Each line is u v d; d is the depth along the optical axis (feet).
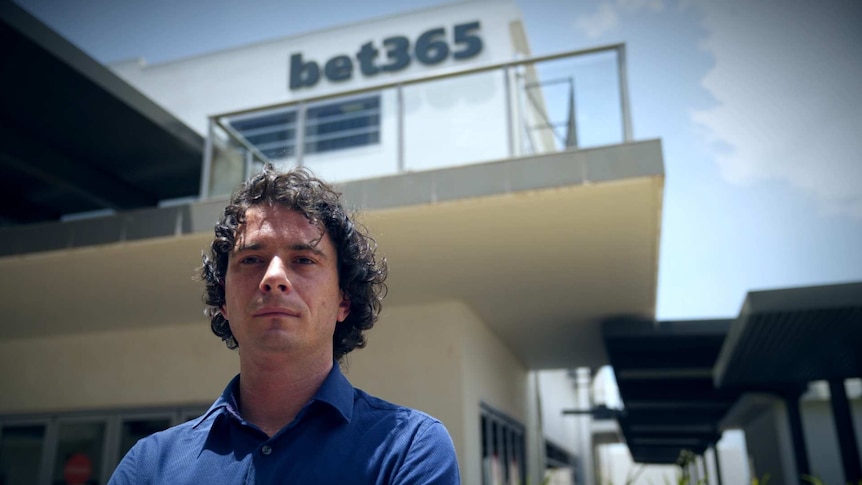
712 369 30.37
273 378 3.80
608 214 14.83
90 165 24.52
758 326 20.07
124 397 22.72
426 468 3.43
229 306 3.92
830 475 43.75
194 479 3.48
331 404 3.60
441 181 14.40
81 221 16.57
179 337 22.82
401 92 17.24
